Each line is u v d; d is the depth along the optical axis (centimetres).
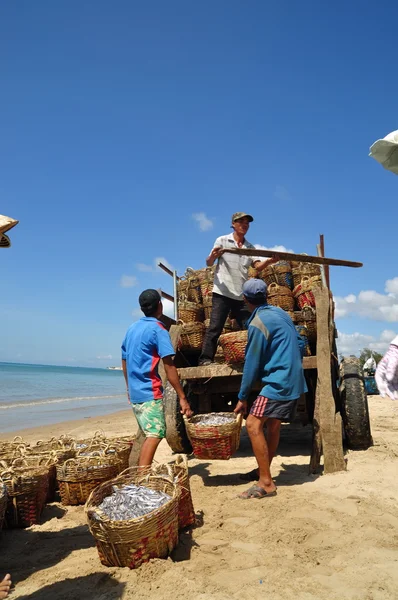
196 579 274
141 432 428
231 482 497
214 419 502
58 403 1998
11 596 267
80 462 470
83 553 326
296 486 459
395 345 299
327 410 516
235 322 653
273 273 681
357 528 343
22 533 380
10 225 244
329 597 251
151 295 439
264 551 312
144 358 417
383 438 712
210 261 586
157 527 293
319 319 558
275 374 438
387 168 339
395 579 268
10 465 474
